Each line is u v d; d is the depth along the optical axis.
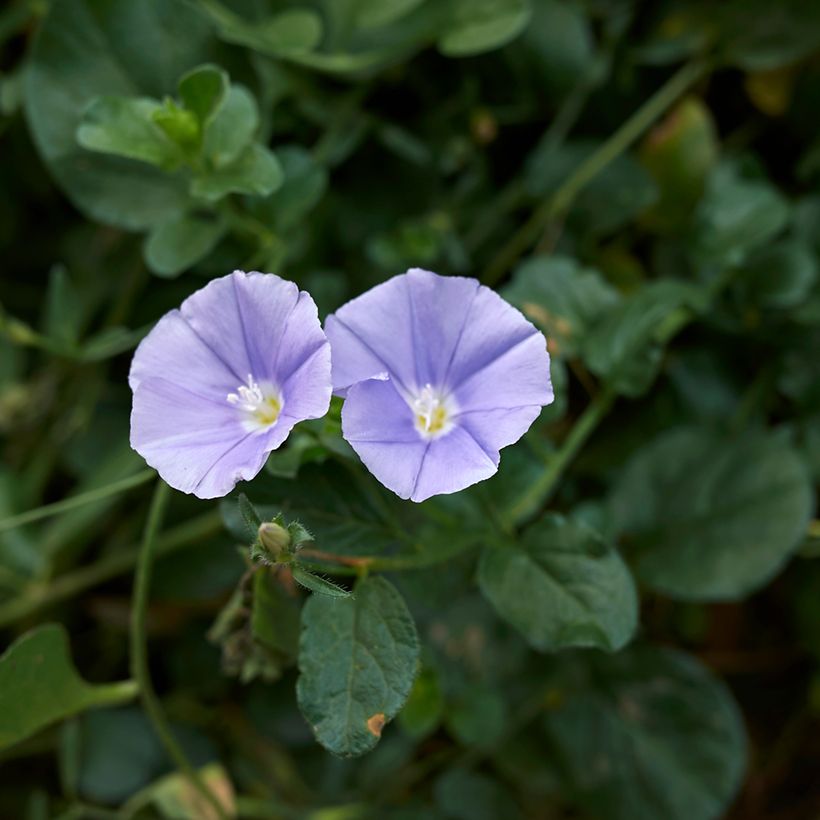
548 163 0.32
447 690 0.29
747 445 0.29
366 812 0.30
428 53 0.32
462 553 0.25
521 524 0.27
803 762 0.32
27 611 0.30
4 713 0.24
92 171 0.27
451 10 0.30
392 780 0.30
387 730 0.30
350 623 0.23
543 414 0.25
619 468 0.30
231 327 0.22
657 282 0.28
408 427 0.22
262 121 0.28
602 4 0.32
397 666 0.22
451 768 0.30
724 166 0.31
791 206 0.31
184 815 0.28
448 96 0.32
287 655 0.25
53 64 0.27
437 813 0.30
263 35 0.28
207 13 0.27
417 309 0.23
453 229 0.31
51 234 0.33
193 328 0.22
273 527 0.21
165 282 0.31
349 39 0.30
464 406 0.23
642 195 0.31
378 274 0.31
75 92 0.27
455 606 0.30
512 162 0.33
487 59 0.31
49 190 0.32
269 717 0.30
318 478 0.24
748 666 0.32
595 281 0.28
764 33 0.31
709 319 0.30
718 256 0.30
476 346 0.23
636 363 0.27
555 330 0.27
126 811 0.29
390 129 0.31
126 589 0.32
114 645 0.32
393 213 0.32
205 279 0.31
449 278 0.23
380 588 0.23
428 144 0.32
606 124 0.32
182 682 0.31
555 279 0.28
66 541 0.29
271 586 0.24
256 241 0.28
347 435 0.21
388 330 0.23
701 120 0.31
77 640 0.32
